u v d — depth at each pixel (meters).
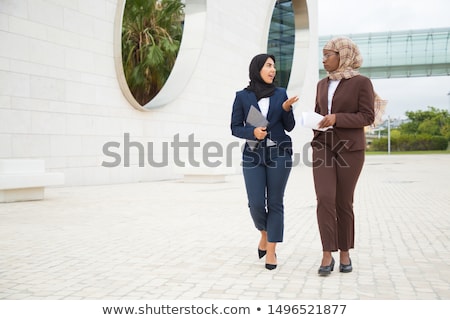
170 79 17.77
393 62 44.72
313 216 7.48
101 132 13.77
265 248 4.42
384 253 4.77
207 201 9.46
